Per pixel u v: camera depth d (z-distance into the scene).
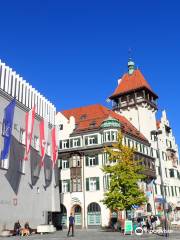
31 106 43.81
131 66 78.44
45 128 43.84
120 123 59.47
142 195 41.34
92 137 59.88
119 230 46.38
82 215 56.75
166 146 77.56
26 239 27.47
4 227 33.78
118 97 75.94
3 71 37.66
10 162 36.34
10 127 34.53
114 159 42.97
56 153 47.78
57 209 47.41
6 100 37.41
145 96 73.62
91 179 57.62
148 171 64.31
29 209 39.62
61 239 27.52
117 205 40.44
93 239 27.38
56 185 48.34
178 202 74.12
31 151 42.06
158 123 79.62
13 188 36.41
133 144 63.03
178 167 79.88
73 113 68.00
